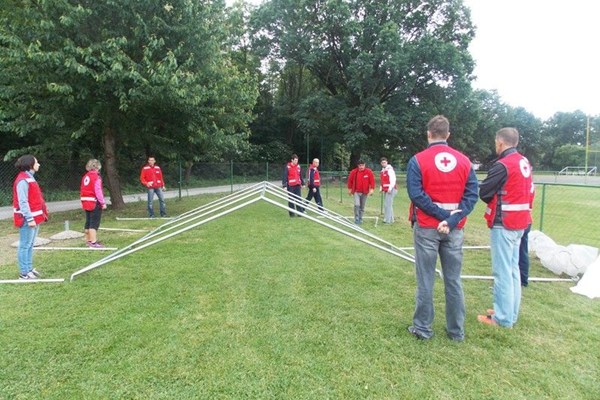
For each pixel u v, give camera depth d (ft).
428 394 7.77
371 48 82.89
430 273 9.80
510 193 10.53
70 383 8.11
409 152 96.02
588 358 9.19
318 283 14.82
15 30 27.32
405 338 10.18
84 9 27.37
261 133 116.67
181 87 29.81
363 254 19.51
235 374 8.46
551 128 245.04
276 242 22.26
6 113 30.96
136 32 29.58
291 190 33.73
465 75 81.30
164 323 11.01
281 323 11.10
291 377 8.37
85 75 27.84
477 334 10.41
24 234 15.07
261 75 115.03
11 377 8.29
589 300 13.17
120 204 39.63
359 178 29.84
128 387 7.97
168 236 13.47
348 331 10.60
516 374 8.51
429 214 9.32
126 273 15.97
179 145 41.57
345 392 7.84
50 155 51.42
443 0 84.23
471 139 113.60
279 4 86.94
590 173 127.13
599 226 31.60
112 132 37.78
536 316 11.67
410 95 87.51
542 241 19.47
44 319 11.21
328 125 96.02
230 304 12.55
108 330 10.53
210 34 34.04
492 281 15.35
